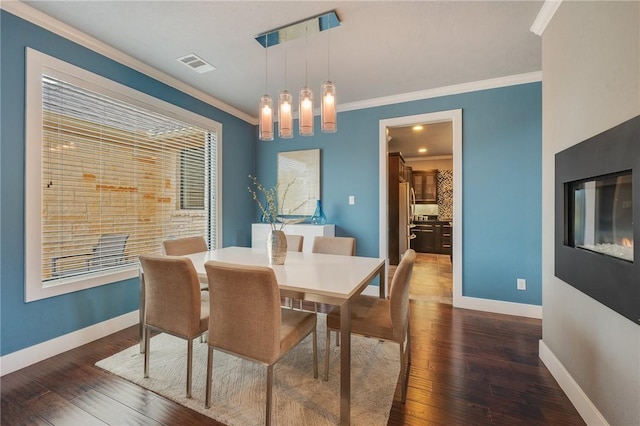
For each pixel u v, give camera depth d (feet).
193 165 11.23
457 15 6.51
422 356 6.98
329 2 6.13
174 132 10.34
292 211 13.20
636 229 3.62
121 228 8.63
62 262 7.27
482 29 7.02
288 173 13.42
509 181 9.78
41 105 6.67
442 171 23.95
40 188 6.71
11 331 6.30
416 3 6.13
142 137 9.20
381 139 11.66
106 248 8.24
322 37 7.40
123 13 6.51
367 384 5.85
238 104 12.35
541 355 6.75
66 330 7.25
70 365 6.55
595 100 4.59
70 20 6.77
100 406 5.22
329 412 5.04
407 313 6.28
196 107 11.10
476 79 9.79
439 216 24.06
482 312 9.98
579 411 5.01
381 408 5.13
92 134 7.84
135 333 8.31
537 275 9.49
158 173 9.77
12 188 6.29
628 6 3.84
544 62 6.60
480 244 10.18
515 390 5.65
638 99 3.66
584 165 4.79
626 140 3.80
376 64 8.77
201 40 7.57
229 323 4.92
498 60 8.52
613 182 4.23
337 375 6.18
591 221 4.82
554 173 6.03
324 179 12.73
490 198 10.02
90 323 7.78
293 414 4.99
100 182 8.06
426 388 5.73
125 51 8.11
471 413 5.04
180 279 5.48
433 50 7.98
